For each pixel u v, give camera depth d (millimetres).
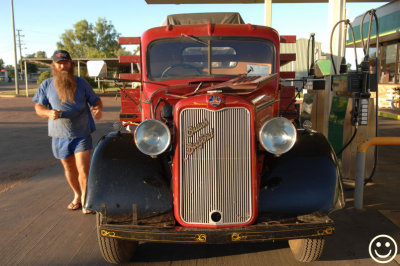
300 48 25547
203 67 4363
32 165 7488
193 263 3590
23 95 33156
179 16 5617
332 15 6863
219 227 3023
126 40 5527
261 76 3996
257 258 3674
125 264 3580
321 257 3674
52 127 4449
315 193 3135
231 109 2965
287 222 3031
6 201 5391
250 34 4387
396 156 7996
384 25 14430
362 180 4863
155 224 3008
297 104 6668
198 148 2988
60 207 5137
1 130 12133
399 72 16656
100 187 3123
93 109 4652
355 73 5273
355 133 5492
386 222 4477
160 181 3191
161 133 3027
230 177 3014
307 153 3402
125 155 3344
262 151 3449
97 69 3908
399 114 14562
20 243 4027
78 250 3867
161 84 4273
